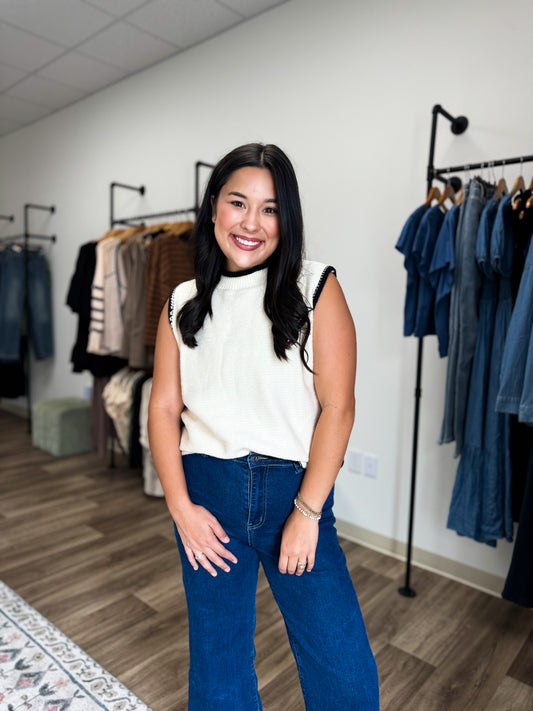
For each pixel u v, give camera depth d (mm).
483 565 2158
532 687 1584
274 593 975
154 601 2016
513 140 1995
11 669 1618
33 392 4926
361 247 2473
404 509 2404
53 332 4594
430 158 1927
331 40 2506
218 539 945
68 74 3615
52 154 4414
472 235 1759
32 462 3646
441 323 1907
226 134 3033
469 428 1860
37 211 4656
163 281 2881
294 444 905
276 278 874
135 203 3689
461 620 1926
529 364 1506
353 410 900
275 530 929
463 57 2092
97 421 3686
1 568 2240
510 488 1807
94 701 1497
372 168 2404
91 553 2387
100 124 3912
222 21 2891
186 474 991
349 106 2461
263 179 864
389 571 2291
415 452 2059
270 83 2783
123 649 1731
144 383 3080
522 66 1951
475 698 1533
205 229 962
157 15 2844
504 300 1755
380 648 1753
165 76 3377
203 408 933
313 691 948
